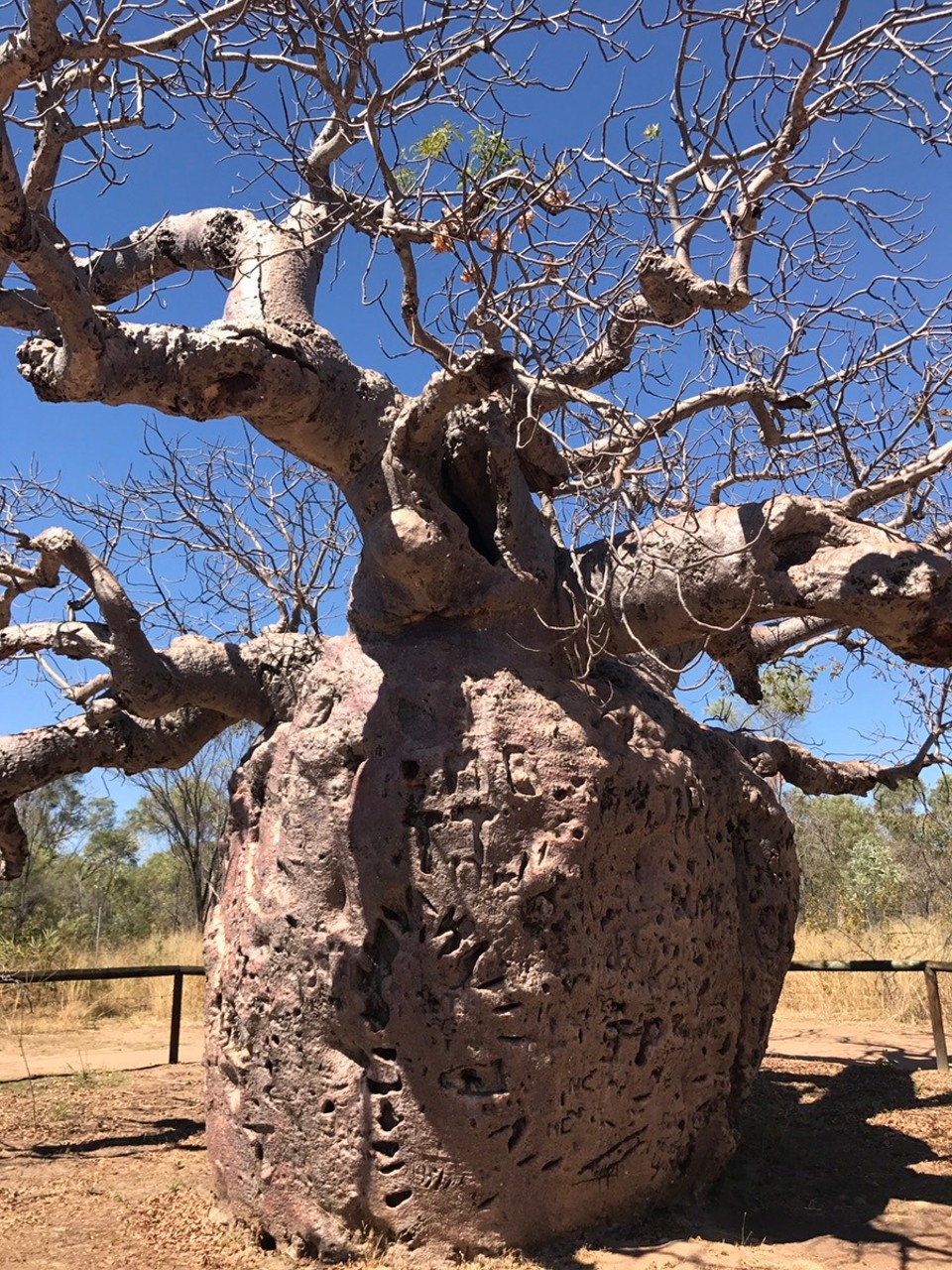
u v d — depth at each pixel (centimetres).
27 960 1305
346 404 472
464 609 464
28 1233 486
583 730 455
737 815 540
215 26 433
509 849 431
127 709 557
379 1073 428
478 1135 418
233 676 564
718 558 429
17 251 348
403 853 434
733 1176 558
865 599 412
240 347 427
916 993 1121
